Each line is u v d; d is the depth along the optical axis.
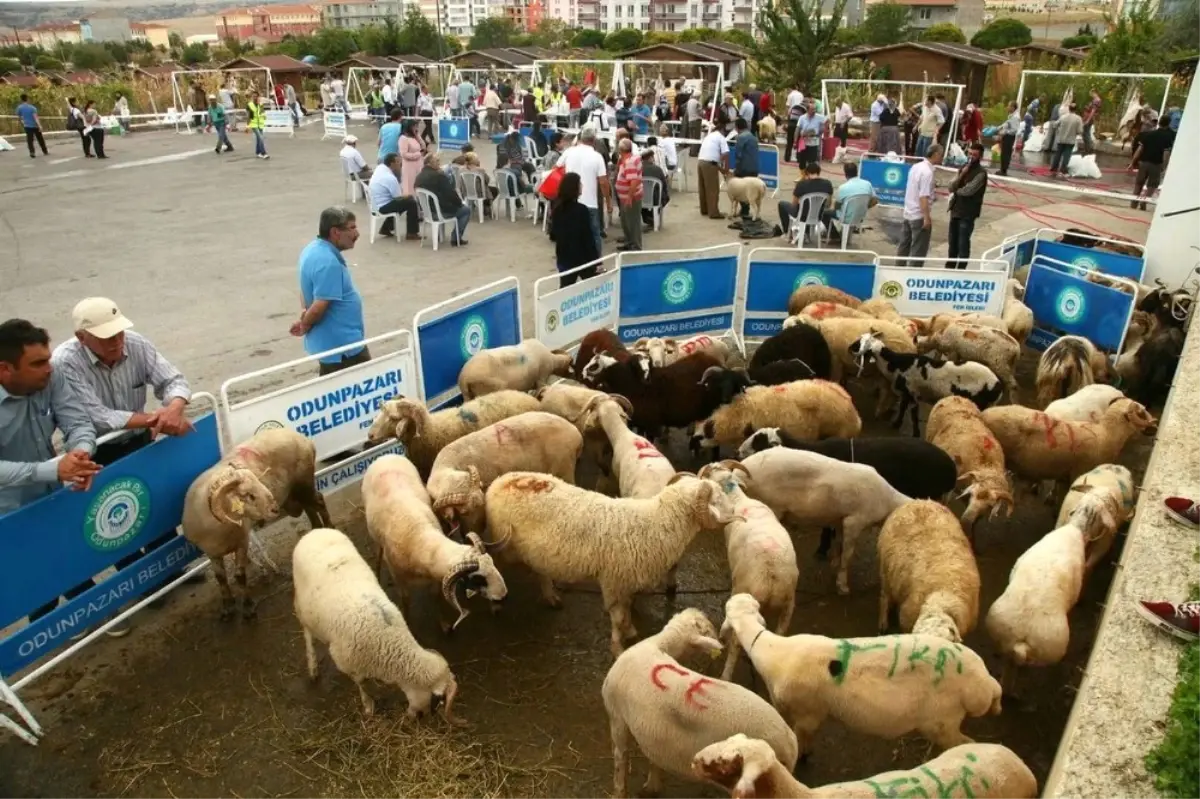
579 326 9.47
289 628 5.65
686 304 10.30
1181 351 8.70
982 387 7.83
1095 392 7.42
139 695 5.06
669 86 35.66
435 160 14.63
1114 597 4.59
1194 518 5.19
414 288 12.54
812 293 10.02
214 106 27.75
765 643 4.40
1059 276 10.17
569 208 10.32
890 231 16.45
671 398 7.64
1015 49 42.09
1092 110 25.64
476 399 7.16
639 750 4.78
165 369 5.48
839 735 4.82
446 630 5.60
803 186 14.55
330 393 6.77
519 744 4.75
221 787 4.47
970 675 4.16
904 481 6.27
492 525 5.62
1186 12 36.16
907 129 25.28
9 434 4.74
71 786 4.46
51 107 37.94
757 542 5.23
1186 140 10.53
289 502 6.32
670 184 20.97
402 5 193.25
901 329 8.94
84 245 15.35
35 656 4.94
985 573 6.34
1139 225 16.70
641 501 5.42
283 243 15.44
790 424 7.23
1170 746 3.46
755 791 3.35
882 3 58.22
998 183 21.53
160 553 5.68
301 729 4.82
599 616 5.86
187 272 13.59
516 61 40.28
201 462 5.81
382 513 5.52
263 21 195.88
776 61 36.53
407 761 4.61
